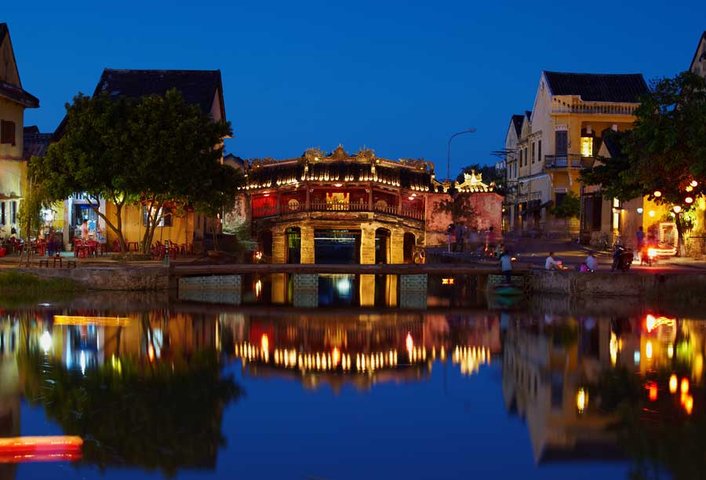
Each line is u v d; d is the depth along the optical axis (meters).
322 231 68.62
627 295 37.12
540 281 40.03
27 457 14.19
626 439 15.35
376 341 26.17
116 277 37.81
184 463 14.04
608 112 68.25
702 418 16.66
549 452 14.70
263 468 13.88
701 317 31.47
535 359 22.86
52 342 24.45
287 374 20.73
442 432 15.84
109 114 41.47
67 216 50.59
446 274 42.81
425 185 67.38
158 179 41.53
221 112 59.78
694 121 35.88
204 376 20.30
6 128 46.25
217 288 42.31
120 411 16.94
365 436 15.58
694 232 45.84
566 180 68.69
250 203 66.56
